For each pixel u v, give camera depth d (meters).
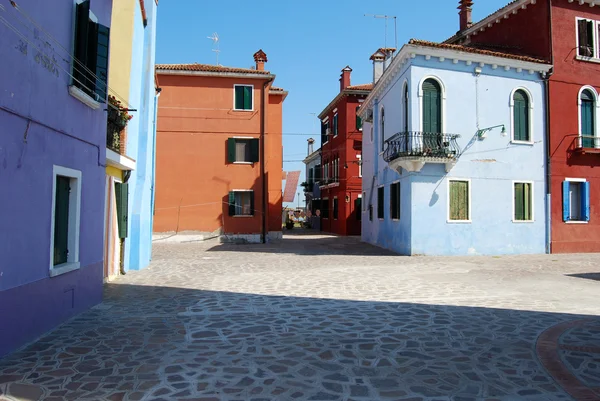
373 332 6.32
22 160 5.43
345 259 16.30
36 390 4.20
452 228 17.81
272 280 11.24
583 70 19.67
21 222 5.43
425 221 17.59
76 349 5.46
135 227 13.34
